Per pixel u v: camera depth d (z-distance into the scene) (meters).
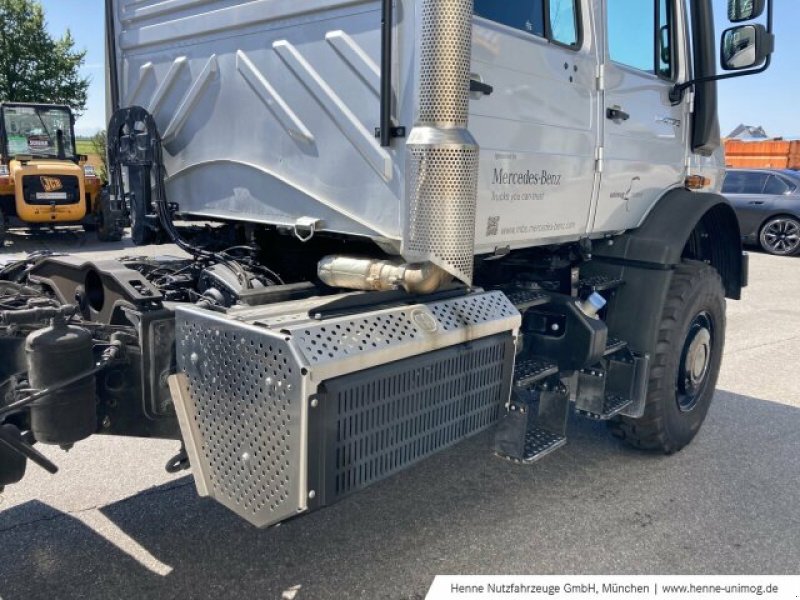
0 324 2.37
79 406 2.27
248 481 2.25
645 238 3.88
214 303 2.81
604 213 3.72
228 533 3.27
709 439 4.66
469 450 4.33
